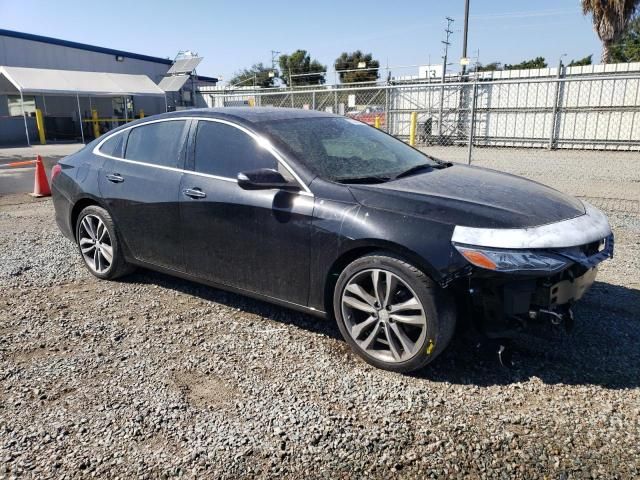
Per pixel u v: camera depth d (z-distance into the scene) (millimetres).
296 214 3420
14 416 2830
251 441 2586
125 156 4609
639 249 5570
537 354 3365
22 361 3424
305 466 2412
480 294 2963
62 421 2777
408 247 2984
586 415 2723
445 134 20031
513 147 18859
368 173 3656
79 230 5016
